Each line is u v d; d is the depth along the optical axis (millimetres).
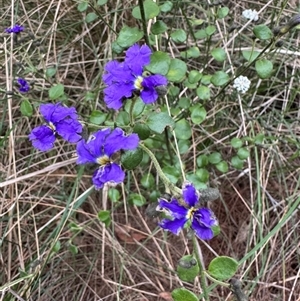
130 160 174
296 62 292
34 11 295
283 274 241
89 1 272
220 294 249
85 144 165
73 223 251
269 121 284
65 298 260
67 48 306
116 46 221
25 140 287
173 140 264
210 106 284
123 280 262
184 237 261
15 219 264
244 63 279
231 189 280
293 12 292
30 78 295
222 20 295
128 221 277
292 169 271
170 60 211
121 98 173
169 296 251
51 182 280
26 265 257
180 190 163
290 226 260
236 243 267
